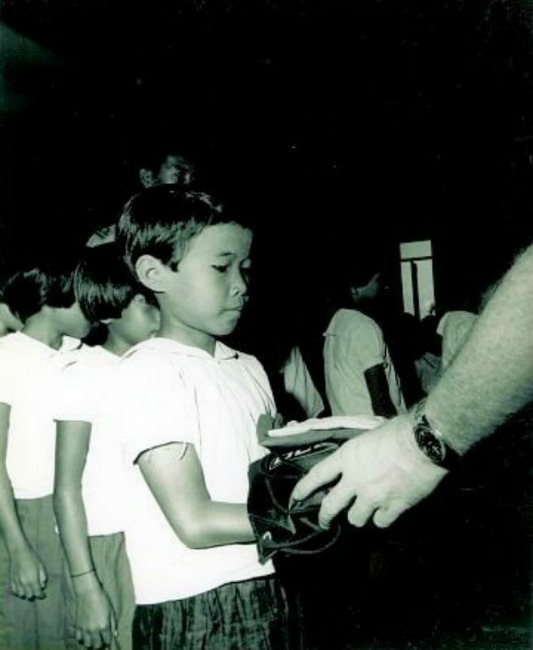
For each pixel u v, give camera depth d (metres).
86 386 2.14
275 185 7.59
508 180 7.14
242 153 7.04
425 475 1.05
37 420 2.43
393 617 3.35
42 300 2.51
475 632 3.23
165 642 1.52
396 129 7.92
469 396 0.97
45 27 5.10
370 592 3.49
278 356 3.57
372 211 8.51
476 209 8.09
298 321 5.66
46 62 5.29
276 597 1.60
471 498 4.49
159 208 1.60
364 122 7.75
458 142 7.71
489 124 7.32
